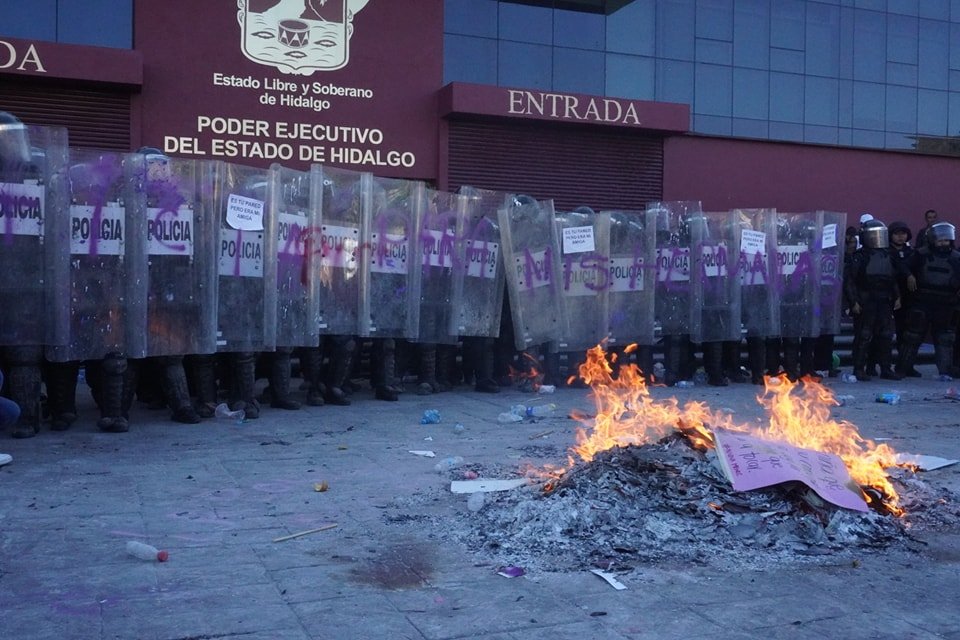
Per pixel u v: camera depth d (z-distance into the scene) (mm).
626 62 15703
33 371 7570
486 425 8602
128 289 7730
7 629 3535
